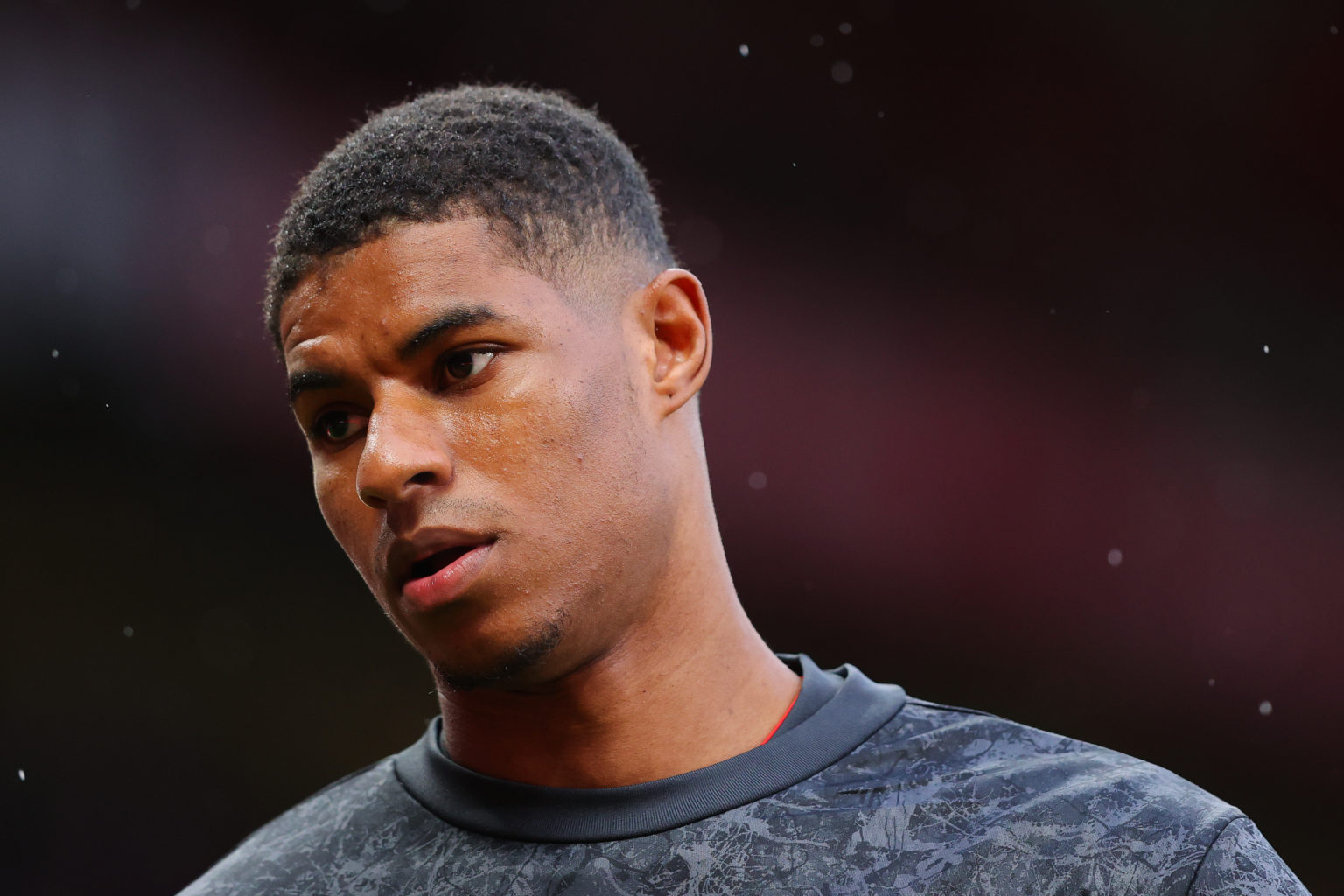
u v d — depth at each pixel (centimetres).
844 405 1739
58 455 1523
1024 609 1688
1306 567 1664
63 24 1504
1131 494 1695
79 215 1506
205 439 1553
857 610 1700
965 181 1762
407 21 1600
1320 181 1750
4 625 1491
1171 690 1664
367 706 1562
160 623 1538
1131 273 1747
